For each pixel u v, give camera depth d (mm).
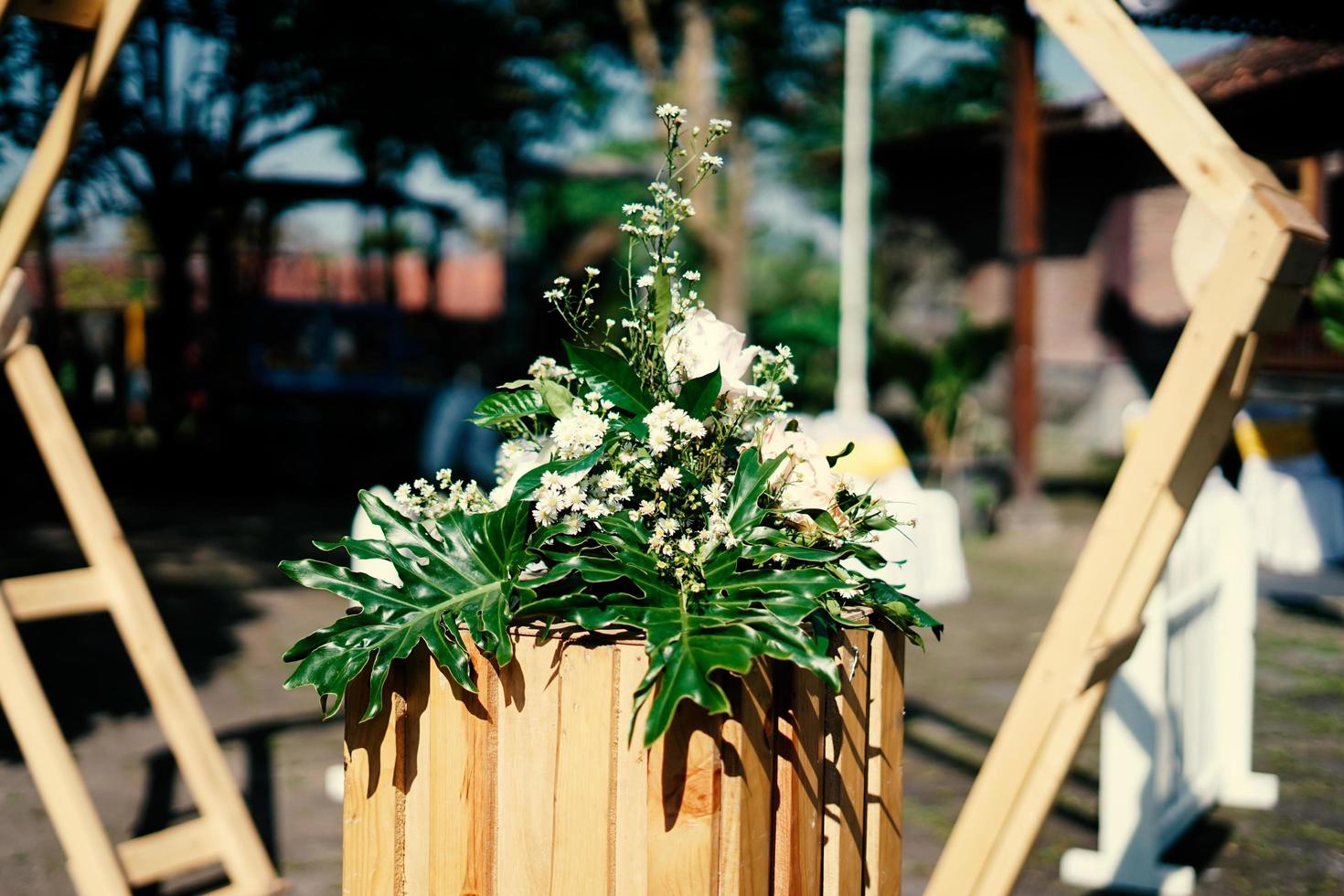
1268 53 12609
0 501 13469
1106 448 17453
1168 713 3729
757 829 1538
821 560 1590
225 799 3406
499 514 1681
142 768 4609
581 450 1678
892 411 17078
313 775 4492
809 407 18078
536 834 1582
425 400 17641
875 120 21734
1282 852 3826
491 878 1614
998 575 9234
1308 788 4449
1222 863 3732
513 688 1593
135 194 15133
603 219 21500
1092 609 1598
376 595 1649
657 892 1503
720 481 1726
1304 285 1600
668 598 1571
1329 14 3500
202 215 16359
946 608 7945
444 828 1633
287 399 16734
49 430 3312
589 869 1550
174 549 10203
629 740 1452
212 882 3605
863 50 11875
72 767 3133
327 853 3730
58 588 3250
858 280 11953
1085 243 17797
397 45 14492
